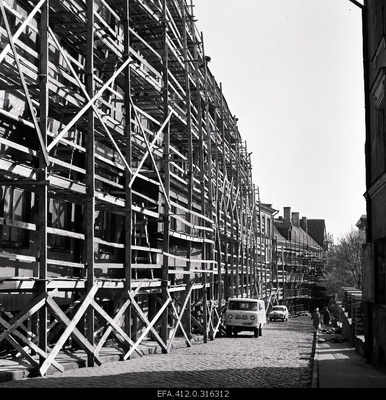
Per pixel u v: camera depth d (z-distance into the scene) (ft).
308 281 277.03
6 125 45.55
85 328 56.59
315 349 68.85
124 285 52.26
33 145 48.88
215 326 91.86
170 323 82.53
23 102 47.44
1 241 44.73
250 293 139.03
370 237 51.42
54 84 44.57
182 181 73.72
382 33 45.68
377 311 48.08
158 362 50.60
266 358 58.59
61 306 53.47
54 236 53.78
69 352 50.83
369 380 40.70
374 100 49.08
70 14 51.47
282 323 156.35
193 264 97.30
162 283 61.82
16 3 47.34
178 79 83.92
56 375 39.06
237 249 121.70
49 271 52.26
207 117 87.97
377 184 44.98
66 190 43.70
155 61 76.64
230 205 116.98
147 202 76.59
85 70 47.34
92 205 45.37
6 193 45.70
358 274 199.00
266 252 201.05
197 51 89.51
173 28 73.87
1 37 43.80
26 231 48.19
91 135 45.91
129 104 54.80
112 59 60.23
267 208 212.23
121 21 56.85
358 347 62.85
